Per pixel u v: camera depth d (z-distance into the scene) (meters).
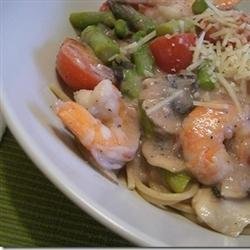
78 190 0.21
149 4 0.32
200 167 0.25
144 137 0.26
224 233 0.24
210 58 0.28
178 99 0.26
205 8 0.31
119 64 0.28
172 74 0.28
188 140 0.25
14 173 0.26
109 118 0.26
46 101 0.26
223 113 0.26
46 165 0.22
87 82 0.27
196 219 0.25
